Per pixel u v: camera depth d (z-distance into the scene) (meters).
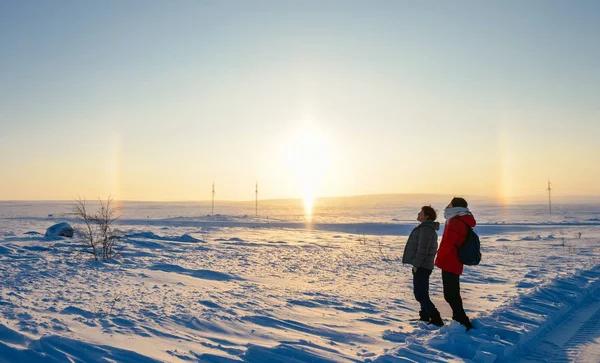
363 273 13.77
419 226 7.15
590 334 6.97
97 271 12.27
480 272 13.78
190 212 129.88
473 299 9.48
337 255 19.45
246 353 5.11
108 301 8.10
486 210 133.12
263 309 7.89
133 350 5.00
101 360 4.60
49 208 152.75
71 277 11.07
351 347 5.89
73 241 21.34
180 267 13.49
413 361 5.12
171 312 7.30
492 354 5.51
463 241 6.68
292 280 12.03
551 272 13.59
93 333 5.74
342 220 79.81
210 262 15.73
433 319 6.97
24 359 4.43
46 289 9.24
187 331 6.23
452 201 6.89
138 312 7.18
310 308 8.25
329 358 5.11
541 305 8.26
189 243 23.95
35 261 14.10
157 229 42.16
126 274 11.87
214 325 6.59
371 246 25.36
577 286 10.34
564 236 34.97
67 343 4.86
